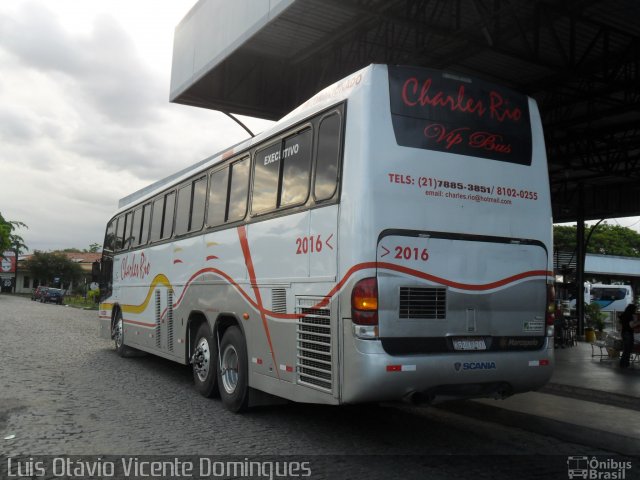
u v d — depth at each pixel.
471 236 6.06
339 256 5.77
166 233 10.99
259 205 7.57
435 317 5.76
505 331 6.18
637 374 11.38
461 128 6.20
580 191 22.25
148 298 11.76
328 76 13.95
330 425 7.34
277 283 6.91
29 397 8.57
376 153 5.71
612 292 45.09
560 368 12.29
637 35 11.57
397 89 5.94
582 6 10.40
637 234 65.38
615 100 13.28
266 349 7.10
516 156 6.52
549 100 14.73
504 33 10.93
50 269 84.06
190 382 10.40
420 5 10.44
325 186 6.16
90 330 21.80
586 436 6.98
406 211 5.74
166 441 6.44
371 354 5.42
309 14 11.27
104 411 7.84
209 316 8.80
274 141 7.38
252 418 7.62
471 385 5.92
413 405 5.75
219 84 14.77
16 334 18.89
